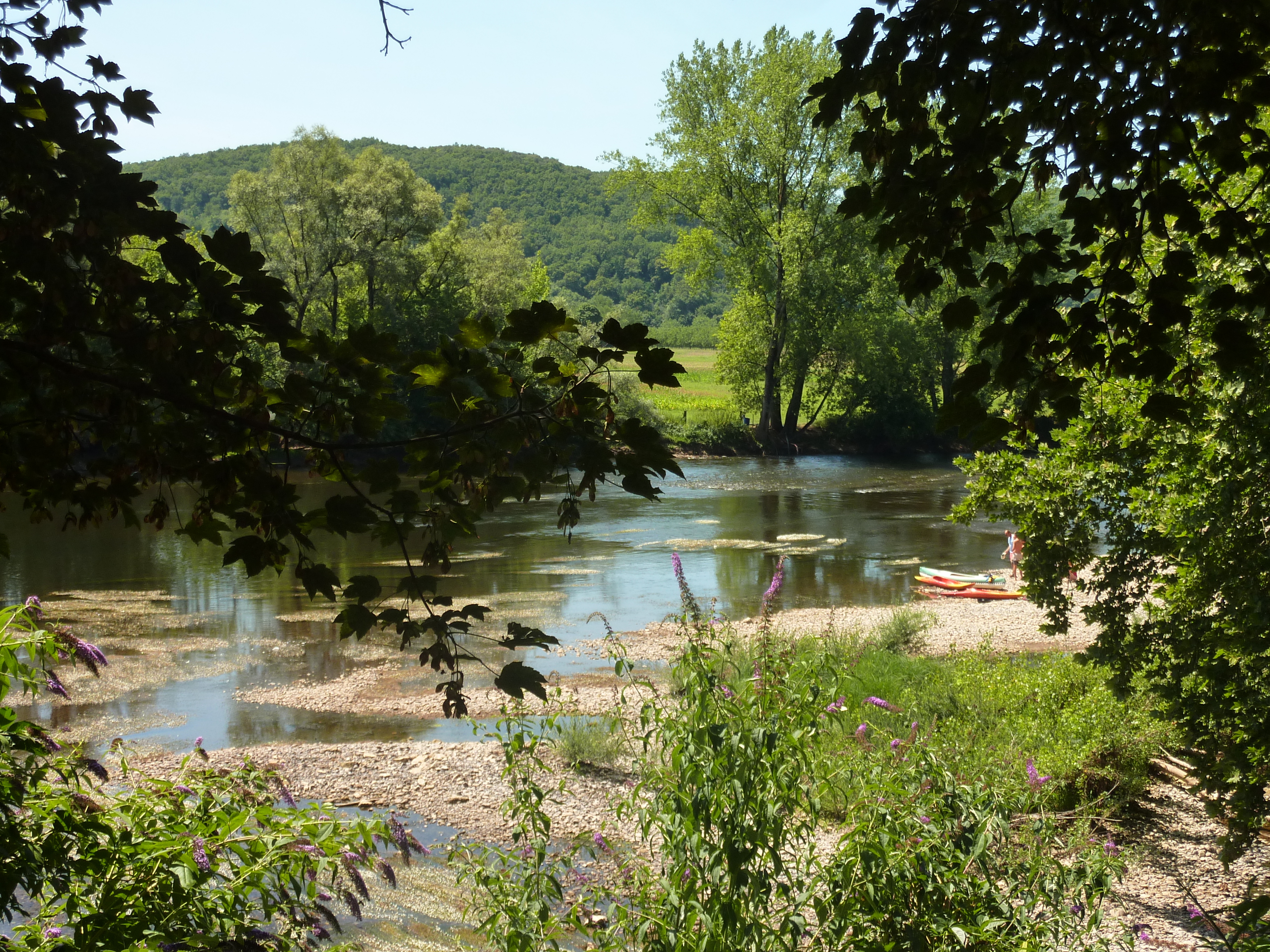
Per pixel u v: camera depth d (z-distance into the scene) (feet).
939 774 16.35
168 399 8.80
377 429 9.30
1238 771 24.26
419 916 24.23
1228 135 11.41
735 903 14.28
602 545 92.27
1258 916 14.98
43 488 9.27
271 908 12.10
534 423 9.26
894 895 14.88
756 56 153.58
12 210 8.64
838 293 160.35
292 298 8.68
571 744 35.99
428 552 9.76
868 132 12.45
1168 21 11.12
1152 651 28.53
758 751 14.79
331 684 48.03
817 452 183.21
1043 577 30.40
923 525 105.09
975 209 11.87
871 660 39.75
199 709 44.09
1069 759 31.22
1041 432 148.46
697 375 286.87
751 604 68.18
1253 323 21.67
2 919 10.94
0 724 11.22
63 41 9.75
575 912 16.76
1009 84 11.32
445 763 36.29
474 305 173.88
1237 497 24.30
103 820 11.69
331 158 153.99
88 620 60.49
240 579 73.36
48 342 8.76
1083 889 16.90
